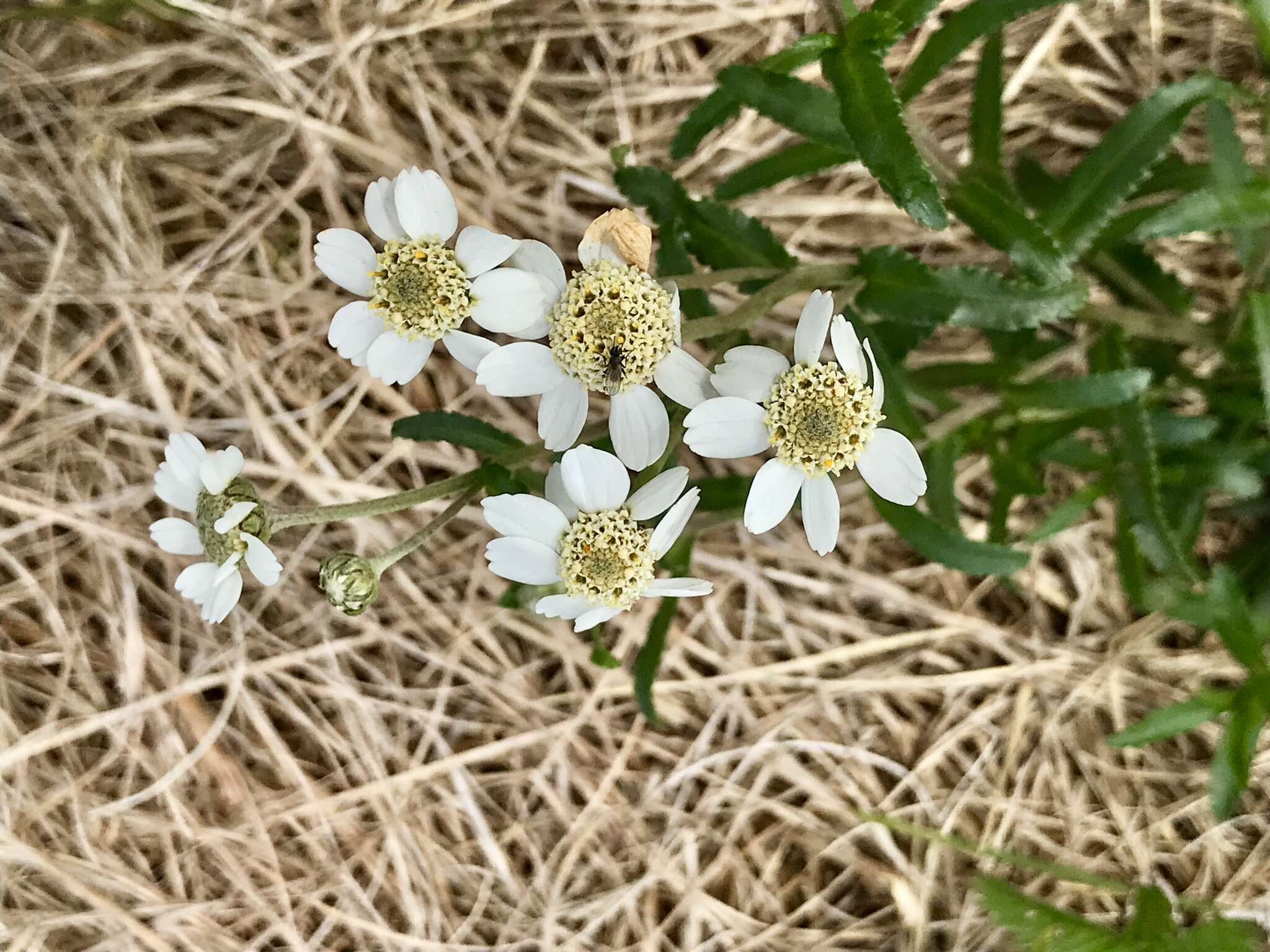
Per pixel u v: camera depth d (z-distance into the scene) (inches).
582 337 3.4
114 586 5.2
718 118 4.2
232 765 5.2
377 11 5.0
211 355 5.1
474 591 5.3
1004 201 3.8
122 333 5.1
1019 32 5.1
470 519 5.3
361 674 5.4
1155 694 5.2
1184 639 5.2
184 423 5.2
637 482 3.6
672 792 5.4
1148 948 4.2
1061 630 5.4
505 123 5.3
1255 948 4.9
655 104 5.3
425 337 3.5
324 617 5.3
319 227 5.3
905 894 5.2
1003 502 4.5
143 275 5.1
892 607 5.4
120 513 5.2
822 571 5.3
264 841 5.2
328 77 5.1
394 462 5.4
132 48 5.0
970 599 5.3
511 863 5.3
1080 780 5.3
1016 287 3.7
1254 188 3.7
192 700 5.2
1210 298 5.1
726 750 5.3
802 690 5.4
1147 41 5.1
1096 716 5.3
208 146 5.1
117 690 5.1
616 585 3.4
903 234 5.3
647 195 4.4
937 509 4.3
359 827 5.3
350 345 3.6
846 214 5.3
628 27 5.2
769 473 3.4
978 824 5.3
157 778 5.1
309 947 5.1
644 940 5.2
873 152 3.4
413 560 5.3
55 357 5.1
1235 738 4.1
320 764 5.3
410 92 5.2
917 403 5.1
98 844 5.0
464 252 3.5
